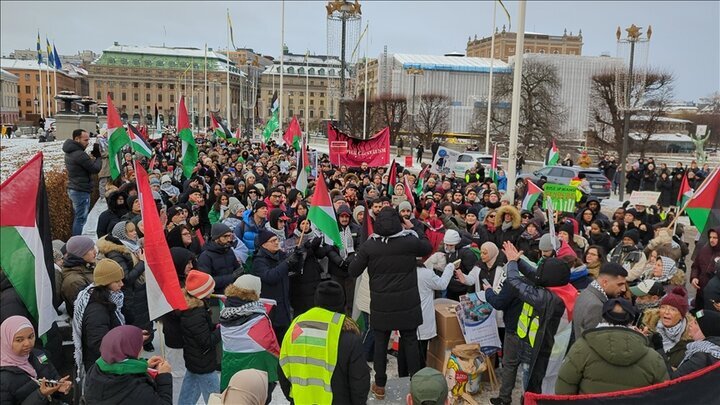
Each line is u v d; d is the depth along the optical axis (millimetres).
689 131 74250
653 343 4914
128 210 8992
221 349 5387
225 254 6371
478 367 5887
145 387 3695
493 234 8562
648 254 7984
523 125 54125
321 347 3902
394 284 5465
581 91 86688
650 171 25891
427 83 92562
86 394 3672
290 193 10266
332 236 6961
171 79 114750
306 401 3912
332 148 15781
